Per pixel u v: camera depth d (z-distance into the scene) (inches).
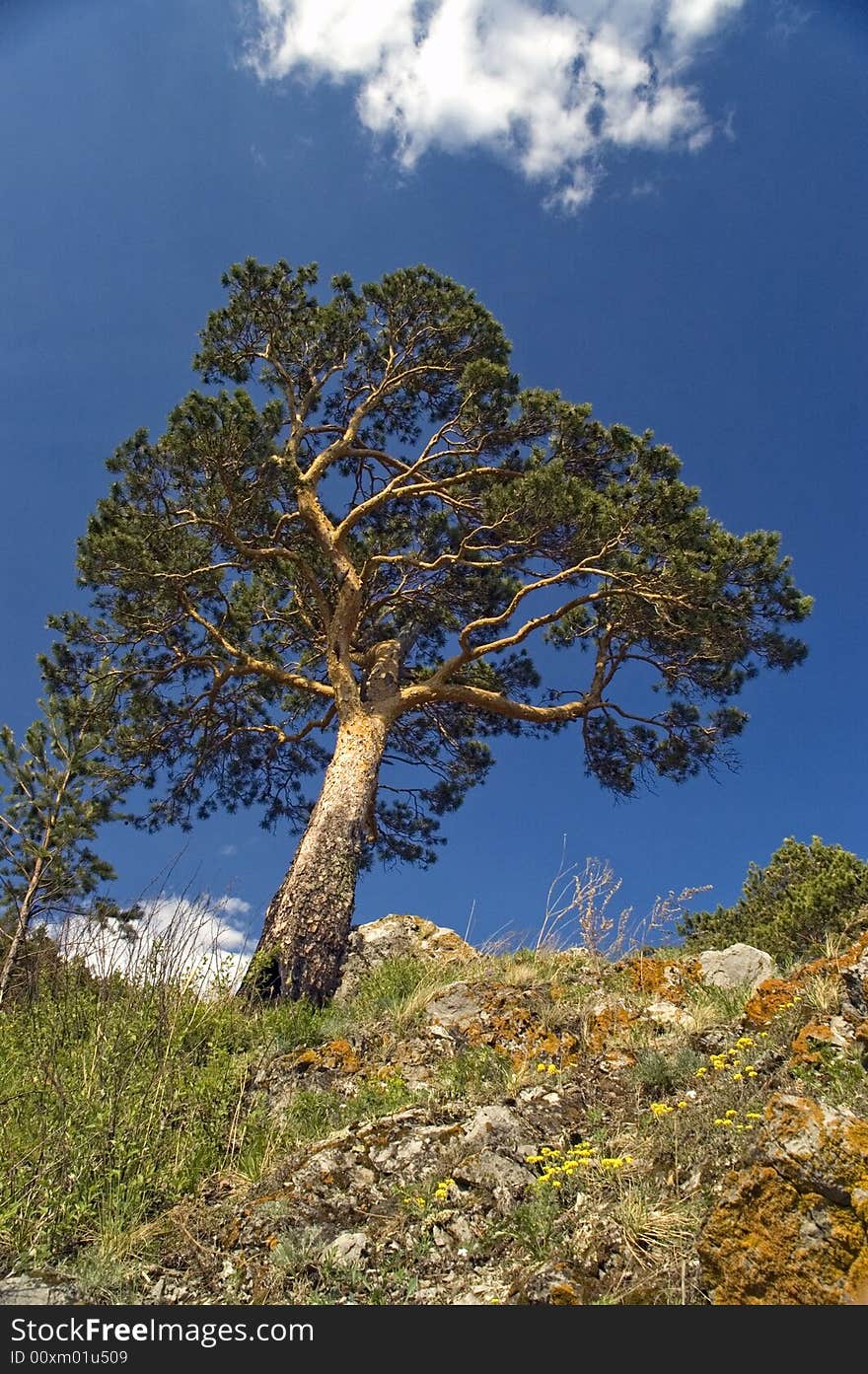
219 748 595.2
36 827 588.4
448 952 437.4
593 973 313.7
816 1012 210.2
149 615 509.7
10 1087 223.9
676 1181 163.3
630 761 600.1
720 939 436.5
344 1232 168.4
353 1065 270.8
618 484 491.8
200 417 455.2
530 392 541.6
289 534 558.6
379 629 617.6
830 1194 124.7
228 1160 214.5
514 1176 179.2
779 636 506.0
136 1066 234.1
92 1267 162.9
